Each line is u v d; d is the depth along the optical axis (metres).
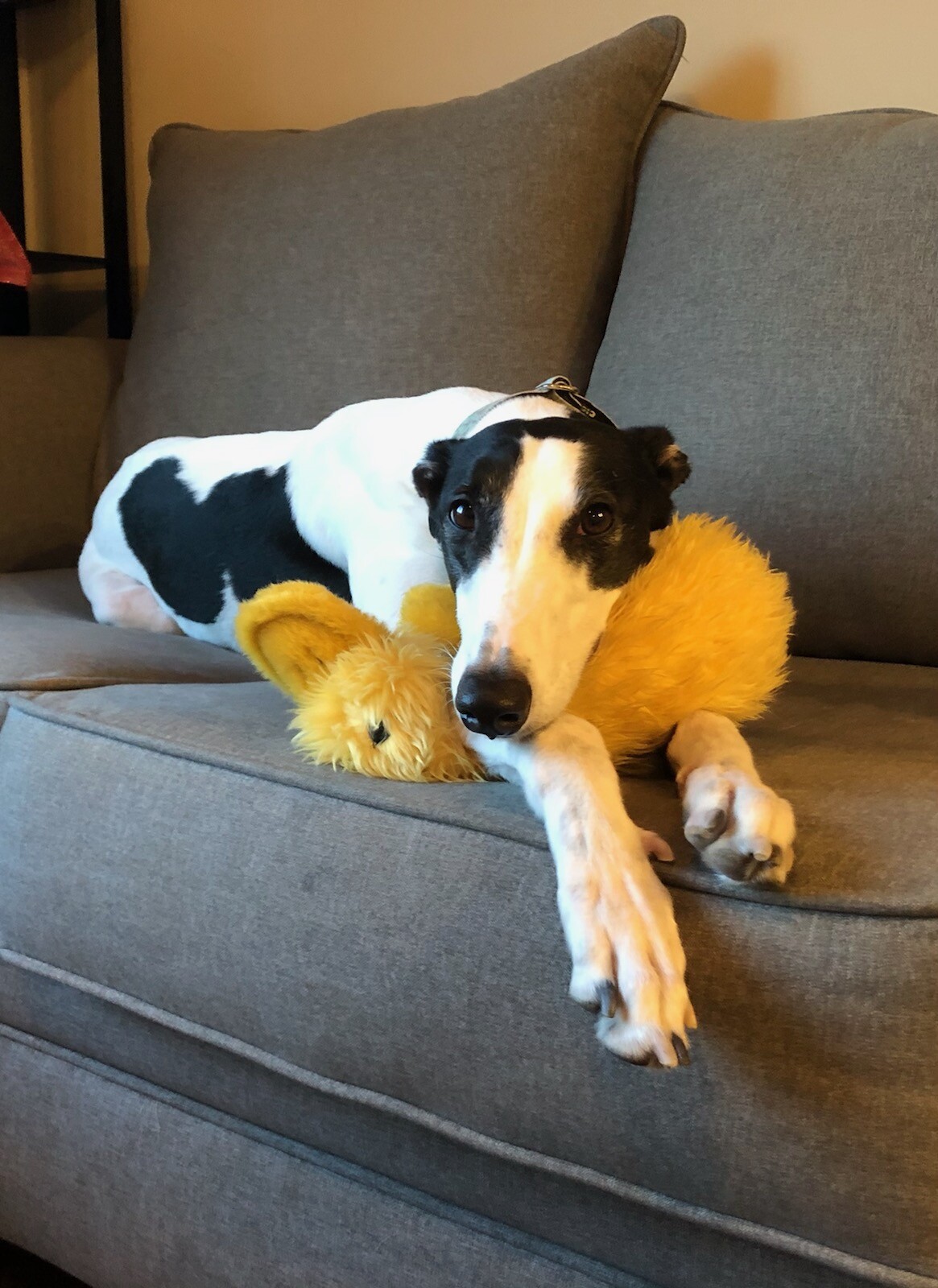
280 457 1.74
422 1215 0.94
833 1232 0.75
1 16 2.72
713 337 1.57
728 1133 0.76
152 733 1.08
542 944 0.82
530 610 0.98
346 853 0.92
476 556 1.06
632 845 0.78
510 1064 0.83
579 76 1.78
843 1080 0.73
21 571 2.13
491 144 1.82
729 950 0.76
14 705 1.18
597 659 1.01
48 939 1.08
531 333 1.78
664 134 1.78
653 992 0.71
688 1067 0.77
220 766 1.02
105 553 1.96
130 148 2.78
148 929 1.01
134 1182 1.09
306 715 1.00
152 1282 1.09
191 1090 1.06
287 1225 1.00
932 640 1.43
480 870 0.86
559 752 0.87
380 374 1.86
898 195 1.46
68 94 2.80
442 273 1.83
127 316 2.72
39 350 2.19
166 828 1.02
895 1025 0.72
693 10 2.02
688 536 1.13
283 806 0.97
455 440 1.24
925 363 1.41
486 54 2.25
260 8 2.52
